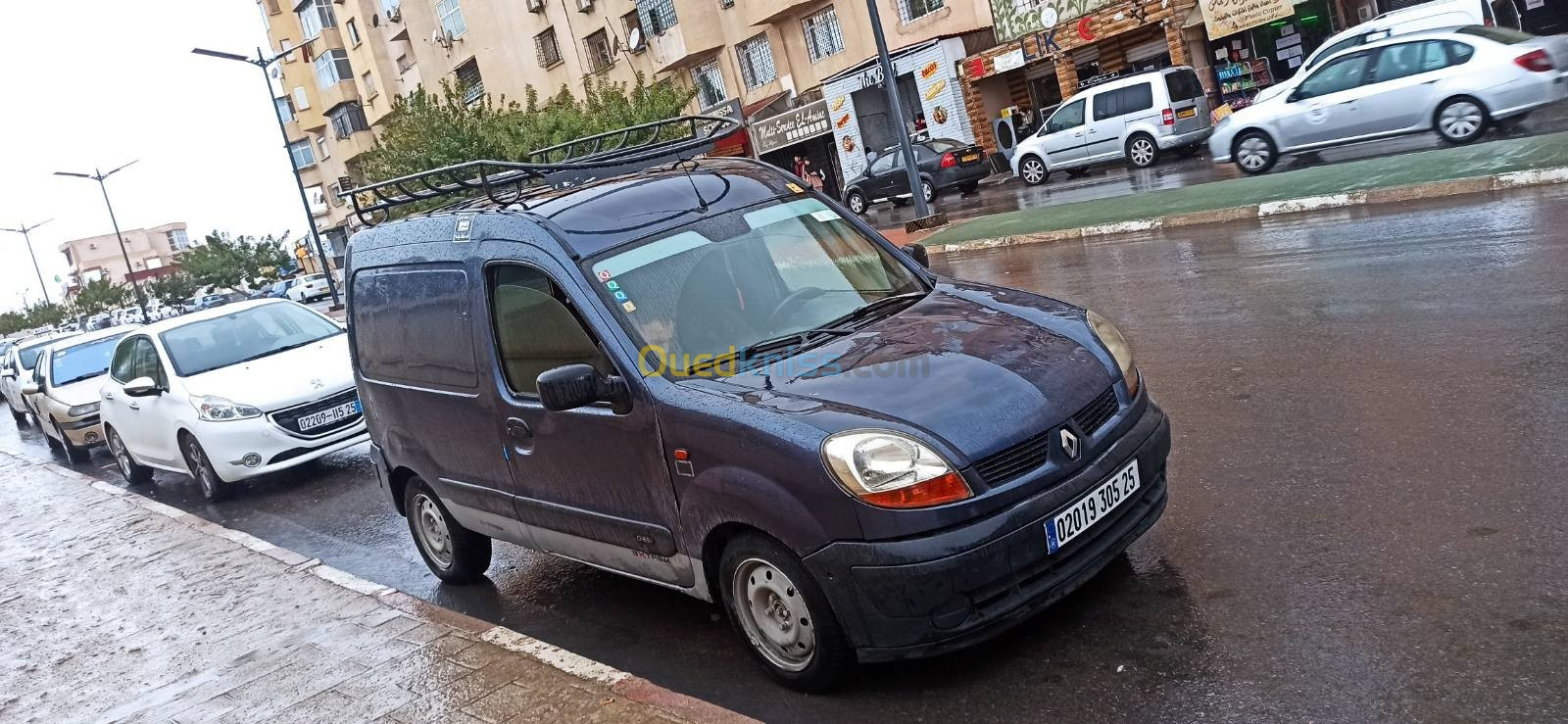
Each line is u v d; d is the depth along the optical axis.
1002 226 16.28
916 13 30.23
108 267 132.25
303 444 9.62
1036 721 3.46
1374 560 3.97
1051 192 21.00
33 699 5.66
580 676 4.30
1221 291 9.01
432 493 5.87
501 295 4.81
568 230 4.59
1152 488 4.07
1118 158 21.81
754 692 4.09
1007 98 30.81
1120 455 3.85
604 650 4.86
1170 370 7.14
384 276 5.68
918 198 19.50
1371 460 4.87
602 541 4.62
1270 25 24.42
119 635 6.41
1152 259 11.23
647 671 4.51
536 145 25.02
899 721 3.64
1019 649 3.92
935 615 3.49
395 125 27.59
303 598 6.30
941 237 16.97
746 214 4.86
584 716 3.94
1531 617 3.40
